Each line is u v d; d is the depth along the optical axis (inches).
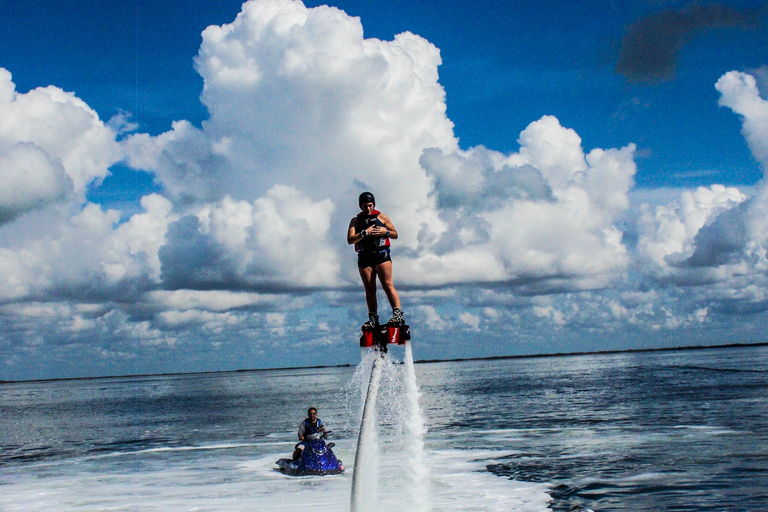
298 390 3373.5
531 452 721.6
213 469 684.1
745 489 479.2
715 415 1021.2
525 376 3909.9
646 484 513.0
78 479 653.3
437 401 1782.7
